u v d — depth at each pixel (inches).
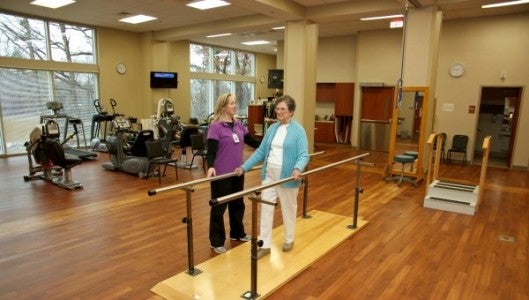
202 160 297.6
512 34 303.4
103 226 151.9
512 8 282.0
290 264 116.0
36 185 219.9
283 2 264.2
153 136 258.4
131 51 410.3
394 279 111.4
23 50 321.7
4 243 132.9
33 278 107.8
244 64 552.1
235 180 125.8
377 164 312.5
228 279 106.0
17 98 325.1
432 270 117.8
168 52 422.9
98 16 328.2
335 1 273.4
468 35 321.7
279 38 434.6
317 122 454.3
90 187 217.0
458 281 111.0
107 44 385.1
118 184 225.8
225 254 122.7
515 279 112.7
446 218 171.0
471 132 329.1
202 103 494.6
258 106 407.8
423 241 142.3
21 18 316.8
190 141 280.1
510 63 307.3
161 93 428.1
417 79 255.1
